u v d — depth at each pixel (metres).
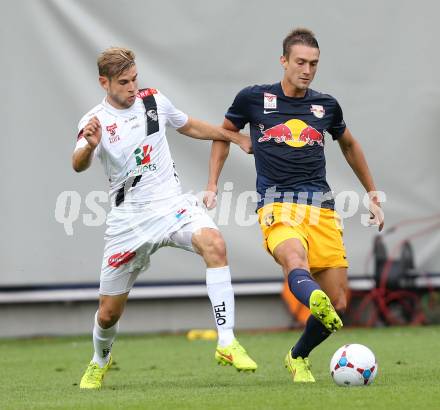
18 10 43.41
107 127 23.12
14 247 43.44
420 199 47.12
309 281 21.06
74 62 43.84
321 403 18.34
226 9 45.28
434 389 20.53
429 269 47.38
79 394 22.34
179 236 23.09
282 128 23.64
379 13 46.66
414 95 47.00
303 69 23.09
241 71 45.44
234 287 45.53
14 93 43.31
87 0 44.06
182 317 47.16
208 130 24.77
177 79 44.91
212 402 19.05
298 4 45.91
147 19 44.62
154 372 29.45
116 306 23.75
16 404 20.48
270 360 32.75
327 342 39.66
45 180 43.59
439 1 47.22
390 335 42.81
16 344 42.62
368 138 46.66
